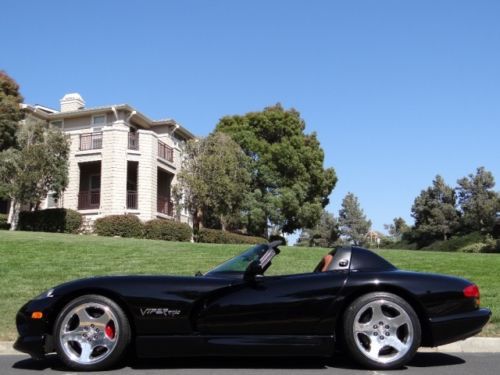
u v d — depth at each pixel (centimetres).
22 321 525
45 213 2575
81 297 522
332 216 6312
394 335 526
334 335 529
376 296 527
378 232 7769
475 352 673
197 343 518
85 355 518
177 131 3588
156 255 1498
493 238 4441
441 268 1338
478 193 5106
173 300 519
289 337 525
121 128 2936
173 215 3086
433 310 527
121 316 518
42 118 3253
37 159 2416
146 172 2967
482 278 1172
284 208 3894
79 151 2989
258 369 539
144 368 542
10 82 3203
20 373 527
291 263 1367
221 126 4203
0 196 2433
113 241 1844
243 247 1747
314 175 4197
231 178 2953
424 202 5491
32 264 1295
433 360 607
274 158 3966
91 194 3059
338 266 554
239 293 532
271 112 4141
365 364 524
